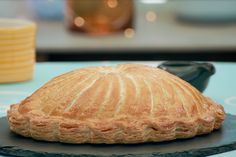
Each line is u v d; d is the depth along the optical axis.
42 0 1.96
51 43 1.67
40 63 1.05
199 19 1.92
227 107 0.76
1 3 1.93
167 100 0.60
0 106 0.76
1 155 0.59
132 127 0.58
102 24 1.76
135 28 1.86
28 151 0.58
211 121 0.61
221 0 1.90
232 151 0.60
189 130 0.60
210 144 0.60
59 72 0.98
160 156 0.57
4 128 0.65
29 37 0.93
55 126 0.59
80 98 0.60
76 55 1.67
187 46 1.69
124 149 0.58
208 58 1.70
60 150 0.58
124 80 0.61
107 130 0.58
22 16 1.98
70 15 1.78
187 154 0.57
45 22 1.98
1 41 0.90
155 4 2.09
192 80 0.79
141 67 0.64
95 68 0.64
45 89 0.63
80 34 1.78
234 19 1.93
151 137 0.59
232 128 0.65
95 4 1.75
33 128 0.60
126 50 1.68
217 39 1.73
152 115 0.59
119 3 1.75
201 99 0.64
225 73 0.98
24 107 0.62
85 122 0.58
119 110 0.59
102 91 0.60
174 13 2.07
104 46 1.68
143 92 0.60
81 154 0.56
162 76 0.63
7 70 0.91
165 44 1.69
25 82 0.92
